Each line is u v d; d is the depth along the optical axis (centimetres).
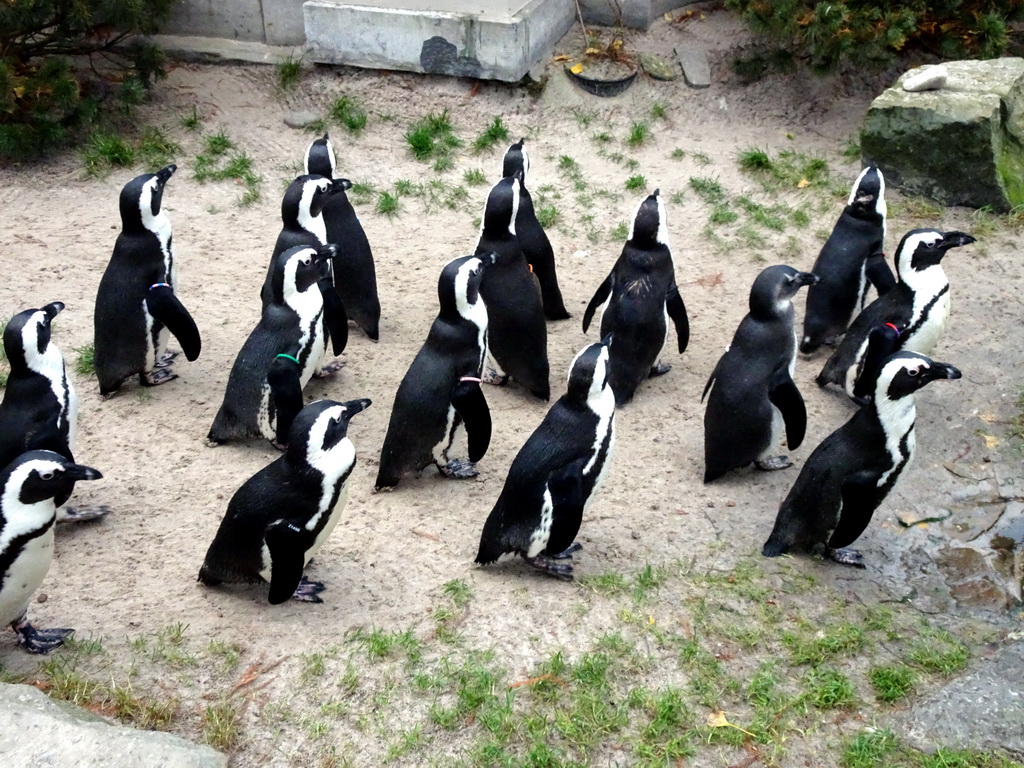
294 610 399
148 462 446
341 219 493
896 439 401
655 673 386
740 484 445
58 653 384
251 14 652
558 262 550
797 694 382
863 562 421
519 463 400
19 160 591
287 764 366
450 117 625
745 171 597
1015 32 646
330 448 383
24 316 416
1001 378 485
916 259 461
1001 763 367
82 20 579
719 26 665
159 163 597
